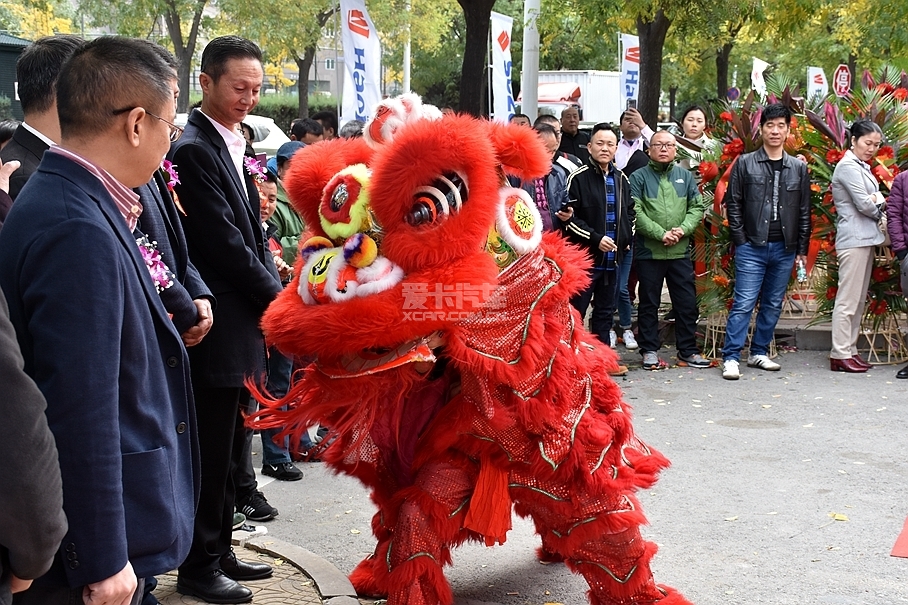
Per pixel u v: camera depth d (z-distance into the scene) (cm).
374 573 361
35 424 186
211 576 379
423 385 356
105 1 2361
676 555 457
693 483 561
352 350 308
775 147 839
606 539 366
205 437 381
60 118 250
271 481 582
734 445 638
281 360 598
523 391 341
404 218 310
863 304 866
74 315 222
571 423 351
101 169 245
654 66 1503
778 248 849
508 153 338
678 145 997
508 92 1275
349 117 1091
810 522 498
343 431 331
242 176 421
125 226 247
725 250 914
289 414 335
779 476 573
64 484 219
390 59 3675
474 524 348
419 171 303
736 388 804
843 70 1703
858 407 735
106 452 221
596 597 380
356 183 320
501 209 335
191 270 365
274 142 1498
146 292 253
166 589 390
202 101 415
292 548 428
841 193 845
